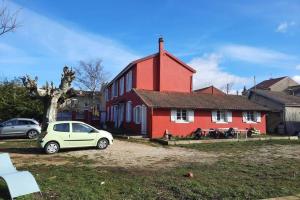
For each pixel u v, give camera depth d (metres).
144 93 29.94
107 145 19.39
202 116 29.55
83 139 18.45
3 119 36.12
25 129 25.75
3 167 9.01
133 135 27.48
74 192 8.81
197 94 33.09
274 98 38.84
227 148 21.11
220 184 10.18
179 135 28.14
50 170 12.35
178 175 11.52
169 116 27.95
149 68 31.83
